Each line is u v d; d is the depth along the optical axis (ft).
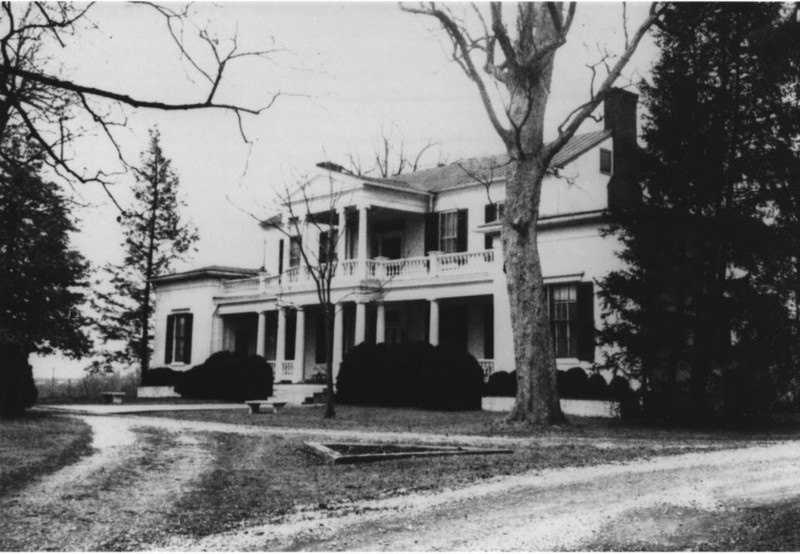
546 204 100.73
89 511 29.12
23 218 74.33
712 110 70.33
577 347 88.94
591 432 63.77
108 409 88.84
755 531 25.95
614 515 28.55
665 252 71.77
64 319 83.41
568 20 65.16
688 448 51.55
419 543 24.29
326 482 36.91
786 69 69.92
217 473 39.52
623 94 109.60
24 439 51.08
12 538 24.86
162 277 147.43
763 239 69.10
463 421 74.13
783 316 69.15
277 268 135.54
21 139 39.45
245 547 23.90
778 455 47.16
